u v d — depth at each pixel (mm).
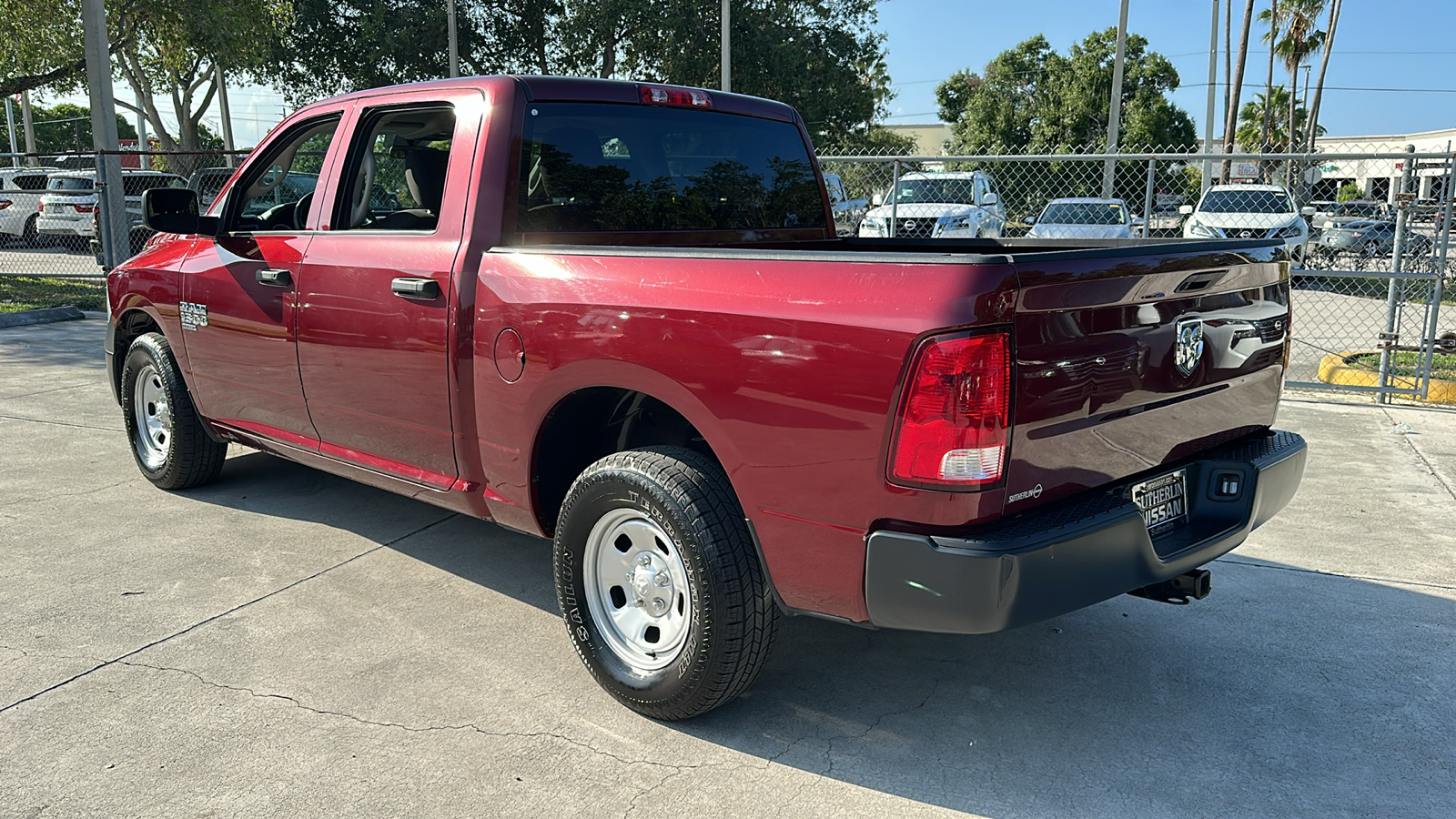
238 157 24172
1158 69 43312
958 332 2391
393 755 2947
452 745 3008
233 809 2684
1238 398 3295
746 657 2938
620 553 3248
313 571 4344
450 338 3533
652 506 2973
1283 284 3467
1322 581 4305
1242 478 3180
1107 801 2777
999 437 2451
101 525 4855
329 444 4281
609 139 3838
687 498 2908
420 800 2736
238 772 2854
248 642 3662
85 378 8430
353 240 3928
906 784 2850
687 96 4078
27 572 4262
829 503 2646
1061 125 44125
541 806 2719
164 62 21453
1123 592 2777
